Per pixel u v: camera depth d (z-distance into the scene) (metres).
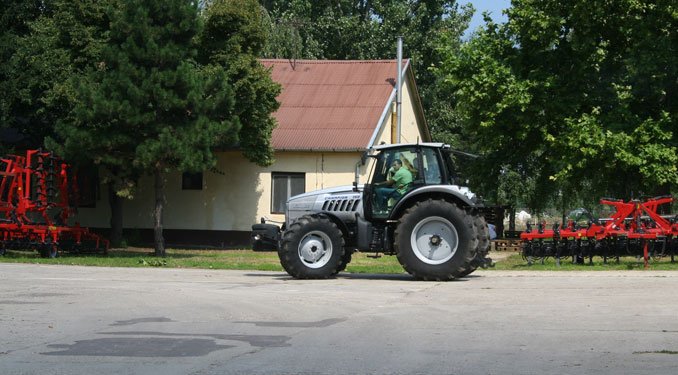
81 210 34.62
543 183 30.61
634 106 27.45
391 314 10.70
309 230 16.50
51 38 26.77
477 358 7.71
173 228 34.00
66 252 26.70
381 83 35.03
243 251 30.42
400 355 7.91
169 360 7.83
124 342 8.85
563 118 26.98
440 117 50.06
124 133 24.83
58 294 13.39
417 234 15.68
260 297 12.76
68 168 28.28
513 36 28.97
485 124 27.70
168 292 13.64
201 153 24.73
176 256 26.78
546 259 20.81
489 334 9.02
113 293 13.50
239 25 28.34
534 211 31.70
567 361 7.53
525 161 36.81
